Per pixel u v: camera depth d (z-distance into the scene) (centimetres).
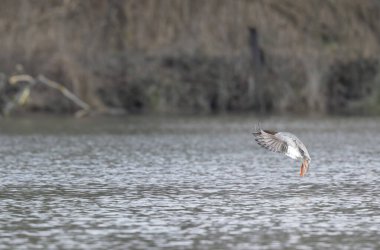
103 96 7925
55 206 2486
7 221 2247
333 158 3916
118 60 7988
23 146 4491
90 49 7850
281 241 1995
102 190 2816
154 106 8012
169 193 2748
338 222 2233
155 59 8075
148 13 8094
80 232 2100
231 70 8100
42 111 7662
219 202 2561
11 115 7306
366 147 4509
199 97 8094
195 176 3206
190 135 5312
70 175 3222
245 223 2217
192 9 8106
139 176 3195
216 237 2039
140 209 2433
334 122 6688
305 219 2277
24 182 3020
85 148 4381
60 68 7631
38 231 2112
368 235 2064
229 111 8050
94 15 7981
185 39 8088
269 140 1873
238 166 3562
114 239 2016
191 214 2352
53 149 4319
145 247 1933
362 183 3009
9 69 7612
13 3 7831
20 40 7719
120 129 5800
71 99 7538
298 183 3009
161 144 4653
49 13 7850
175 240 2006
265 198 2645
